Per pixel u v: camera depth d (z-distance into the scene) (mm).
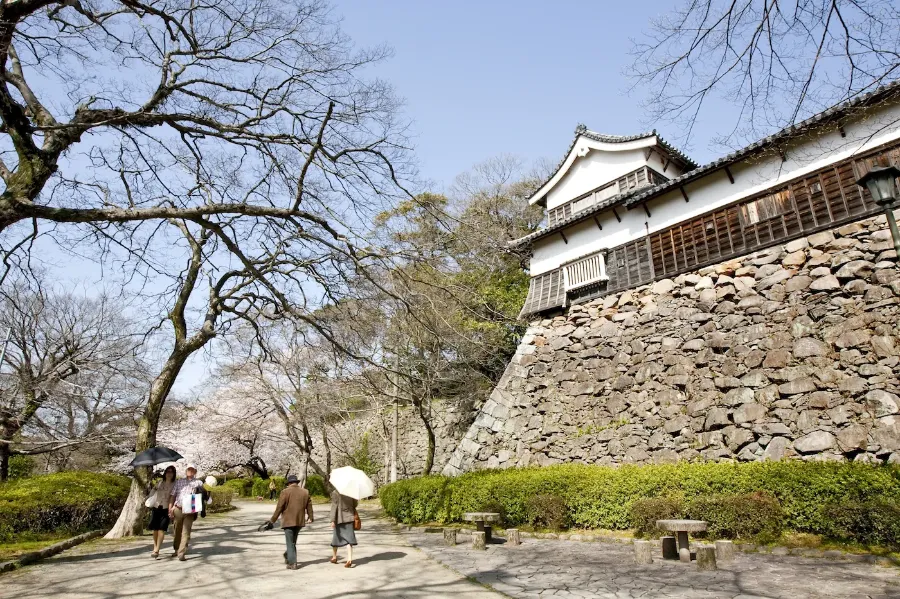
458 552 8836
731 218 12414
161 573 7043
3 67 7172
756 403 10539
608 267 14945
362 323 11047
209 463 29156
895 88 6961
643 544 7309
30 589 6062
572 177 18172
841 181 10719
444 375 18141
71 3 7191
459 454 15961
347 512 7816
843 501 7449
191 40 9055
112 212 7590
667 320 12914
